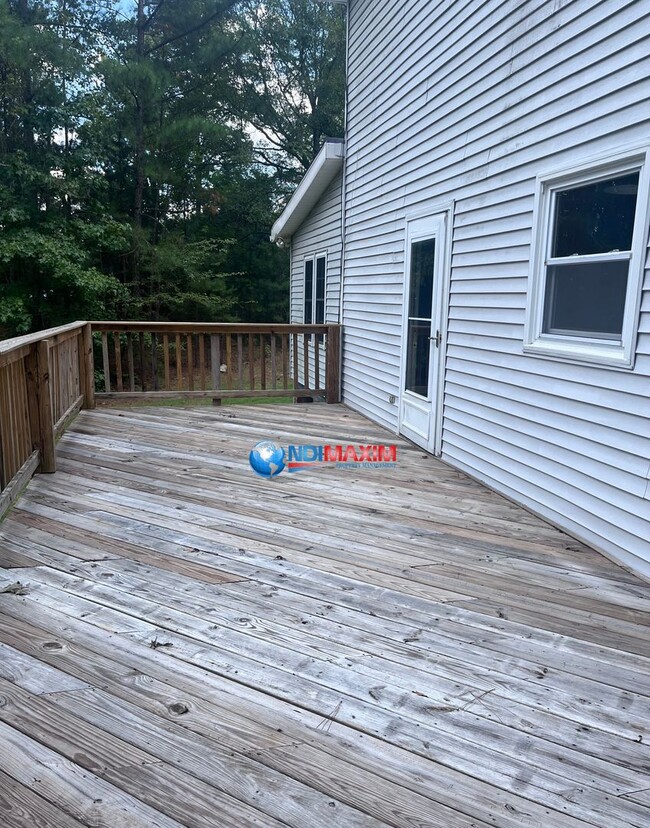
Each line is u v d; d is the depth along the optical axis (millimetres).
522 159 3611
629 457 2848
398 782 1562
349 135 7125
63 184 11141
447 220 4598
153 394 6957
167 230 15633
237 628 2266
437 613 2426
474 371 4270
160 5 13773
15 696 1838
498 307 3926
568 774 1604
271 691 1905
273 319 18875
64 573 2668
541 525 3445
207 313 15406
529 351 3566
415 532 3293
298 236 10516
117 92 12664
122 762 1593
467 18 4238
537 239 3457
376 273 6301
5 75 10734
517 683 1984
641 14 2691
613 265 2947
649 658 2154
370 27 6348
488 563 2916
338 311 7891
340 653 2125
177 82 14367
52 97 11156
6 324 11180
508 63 3738
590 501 3123
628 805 1510
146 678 1947
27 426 3963
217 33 14805
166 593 2518
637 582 2750
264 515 3486
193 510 3527
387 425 6016
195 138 14562
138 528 3223
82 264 11656
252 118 18062
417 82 5133
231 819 1433
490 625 2344
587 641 2248
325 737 1715
